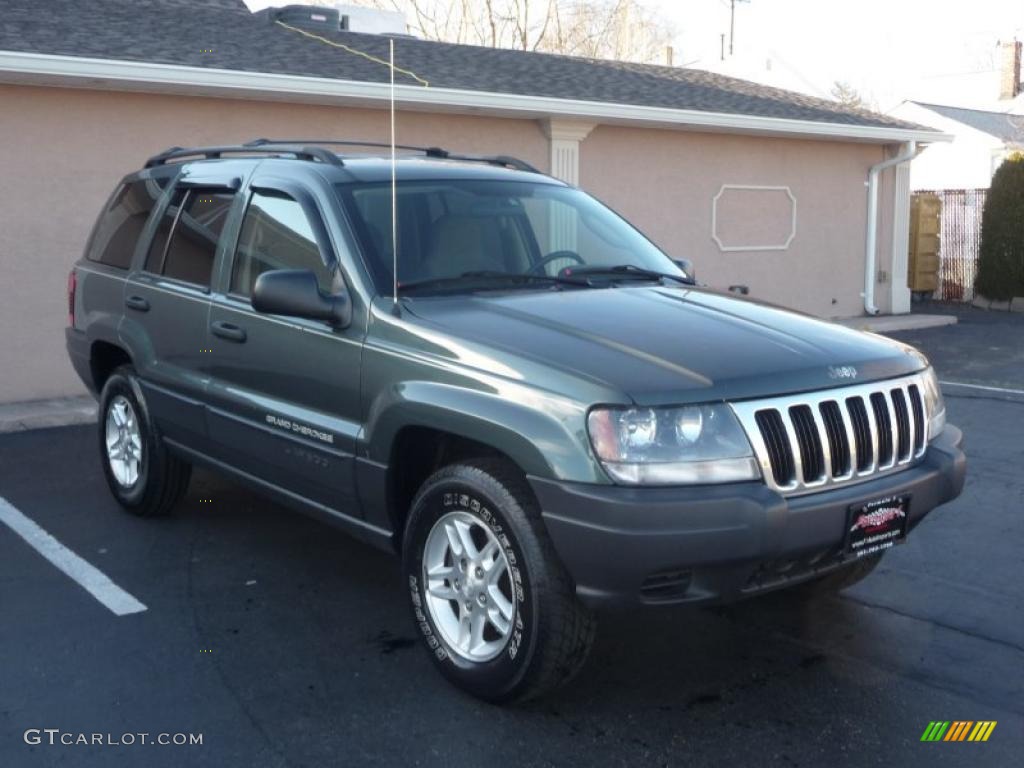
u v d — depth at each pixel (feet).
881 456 13.21
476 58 45.65
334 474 14.83
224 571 17.70
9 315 30.71
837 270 53.26
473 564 13.15
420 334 13.57
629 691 13.66
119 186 21.80
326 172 16.19
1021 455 25.93
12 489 22.44
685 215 46.47
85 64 29.19
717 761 12.00
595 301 14.64
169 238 19.03
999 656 14.79
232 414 16.72
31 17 33.91
